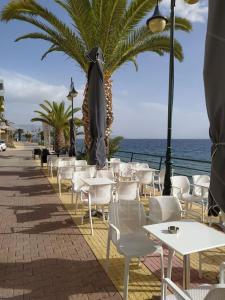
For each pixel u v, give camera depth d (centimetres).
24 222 635
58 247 495
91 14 990
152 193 927
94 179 672
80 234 559
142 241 379
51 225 613
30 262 437
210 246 278
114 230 371
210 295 186
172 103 484
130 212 419
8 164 1967
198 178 692
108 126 1096
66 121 2545
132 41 1081
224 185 205
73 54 1100
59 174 931
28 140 8012
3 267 421
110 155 1492
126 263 330
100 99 705
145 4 959
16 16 1030
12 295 350
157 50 1233
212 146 221
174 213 427
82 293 353
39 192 973
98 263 433
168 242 287
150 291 355
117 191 623
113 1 961
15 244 509
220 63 206
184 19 1040
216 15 210
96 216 675
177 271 407
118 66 1128
